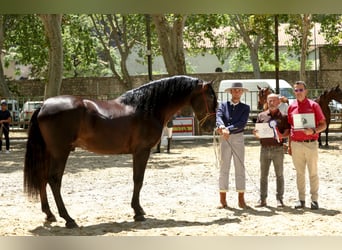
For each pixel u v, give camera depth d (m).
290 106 9.67
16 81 49.47
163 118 8.88
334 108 32.62
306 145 9.48
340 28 43.50
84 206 10.20
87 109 8.24
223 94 34.12
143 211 8.78
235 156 9.73
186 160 18.31
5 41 44.25
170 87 8.86
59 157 8.09
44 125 8.07
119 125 8.42
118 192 11.90
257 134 9.74
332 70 50.41
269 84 36.41
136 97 8.70
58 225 8.40
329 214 9.14
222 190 9.75
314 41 59.56
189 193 11.60
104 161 18.53
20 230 8.03
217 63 73.38
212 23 35.34
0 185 13.24
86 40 46.00
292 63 68.12
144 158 8.70
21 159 19.97
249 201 10.58
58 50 27.77
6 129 23.14
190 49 51.56
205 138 28.14
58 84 28.00
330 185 12.47
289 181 13.06
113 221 8.79
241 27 45.38
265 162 9.86
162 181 13.45
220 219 8.80
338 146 22.39
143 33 47.66
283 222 8.49
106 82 50.41
